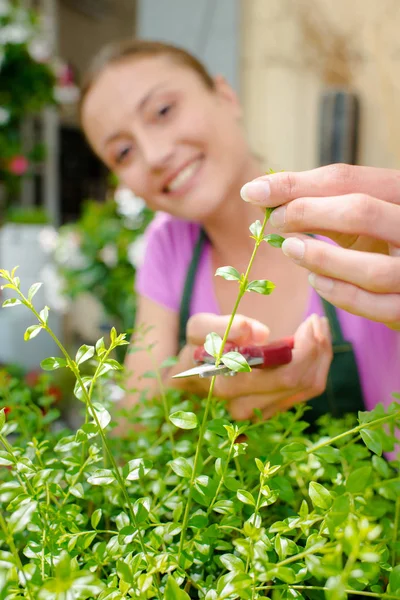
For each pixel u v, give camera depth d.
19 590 0.26
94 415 0.30
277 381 0.52
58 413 0.50
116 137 0.80
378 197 0.43
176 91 0.78
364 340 0.73
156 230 0.94
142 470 0.31
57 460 0.38
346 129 1.47
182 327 0.85
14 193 2.15
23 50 1.82
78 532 0.32
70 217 4.14
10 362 1.40
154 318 0.88
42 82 1.92
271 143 1.69
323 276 0.43
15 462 0.32
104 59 0.80
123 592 0.26
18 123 2.02
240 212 0.82
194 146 0.78
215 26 1.73
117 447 0.49
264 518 0.41
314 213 0.41
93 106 0.80
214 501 0.34
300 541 0.39
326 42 1.55
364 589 0.35
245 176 0.83
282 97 1.65
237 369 0.30
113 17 4.09
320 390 0.56
